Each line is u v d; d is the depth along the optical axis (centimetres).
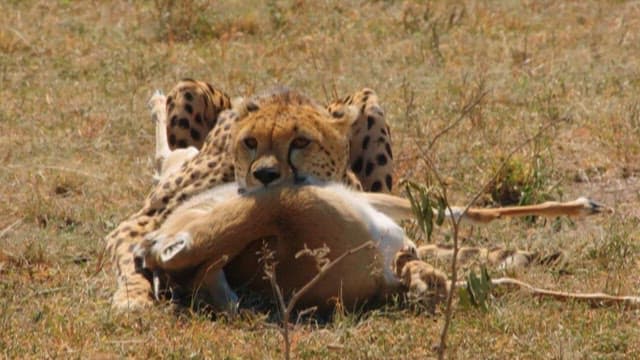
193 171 1099
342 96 1788
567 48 2025
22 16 2261
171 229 1003
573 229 1242
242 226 961
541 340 935
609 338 933
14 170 1466
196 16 2202
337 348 919
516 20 2195
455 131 1577
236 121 1042
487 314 973
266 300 1006
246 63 1991
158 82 1884
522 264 1123
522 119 1627
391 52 2017
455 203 1349
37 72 1923
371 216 994
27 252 1170
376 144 1228
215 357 906
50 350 923
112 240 1087
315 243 966
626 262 1129
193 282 988
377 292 996
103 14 2284
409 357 911
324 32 2172
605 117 1622
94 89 1831
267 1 2342
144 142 1588
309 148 1022
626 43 2042
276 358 905
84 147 1566
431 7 2292
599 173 1447
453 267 862
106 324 969
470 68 1919
